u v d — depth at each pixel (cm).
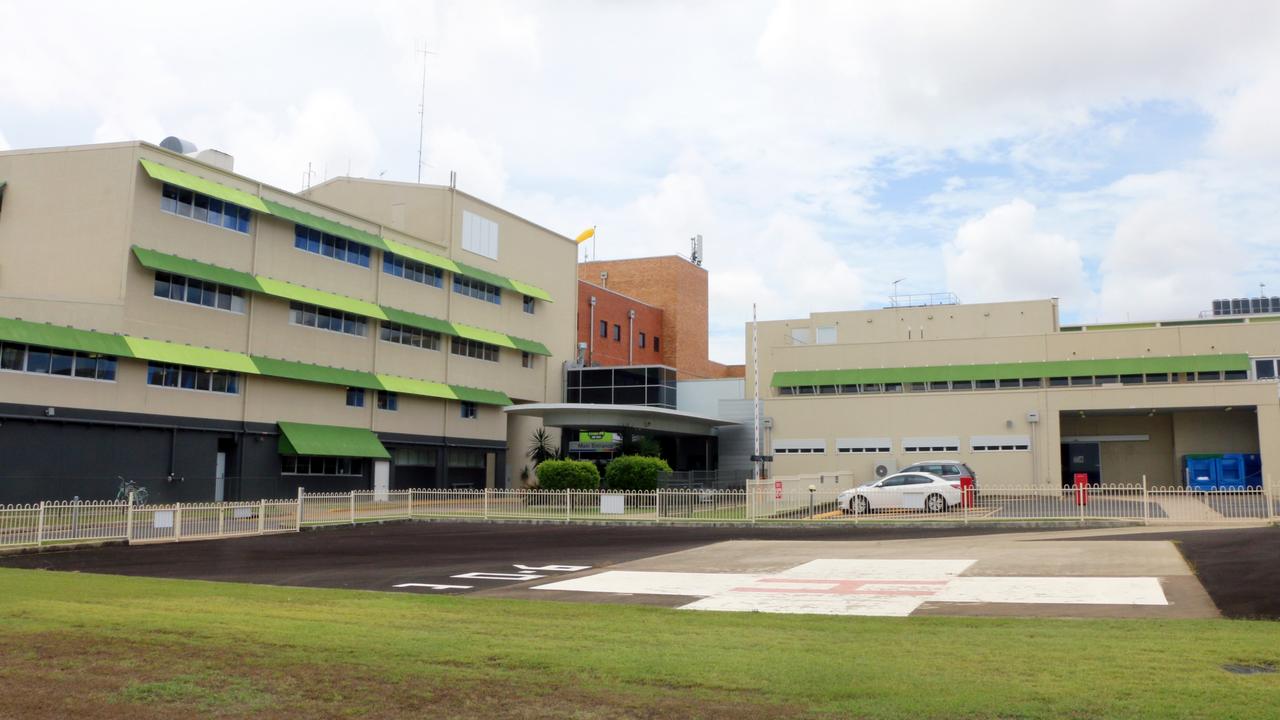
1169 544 1889
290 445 4422
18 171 4003
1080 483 3089
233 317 4312
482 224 5922
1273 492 2964
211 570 1922
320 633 1001
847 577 1622
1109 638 938
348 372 4894
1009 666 802
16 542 2352
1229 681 732
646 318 7881
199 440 4134
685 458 5872
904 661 831
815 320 6344
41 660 860
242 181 4394
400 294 5291
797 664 822
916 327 6159
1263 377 4875
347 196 5922
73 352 3644
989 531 2544
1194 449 4838
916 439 4900
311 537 2816
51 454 3569
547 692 734
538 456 6031
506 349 6100
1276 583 1331
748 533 2695
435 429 5500
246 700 721
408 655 876
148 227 3903
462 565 1966
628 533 2791
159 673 807
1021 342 5231
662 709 682
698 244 9156
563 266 6725
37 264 3931
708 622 1105
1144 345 5047
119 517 2617
